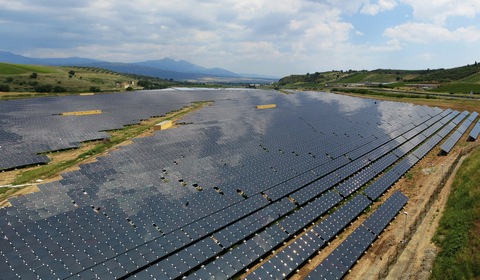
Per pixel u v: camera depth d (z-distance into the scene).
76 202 39.84
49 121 94.12
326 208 47.09
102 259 30.52
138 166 53.41
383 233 41.91
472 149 73.50
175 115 121.38
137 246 33.28
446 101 166.50
